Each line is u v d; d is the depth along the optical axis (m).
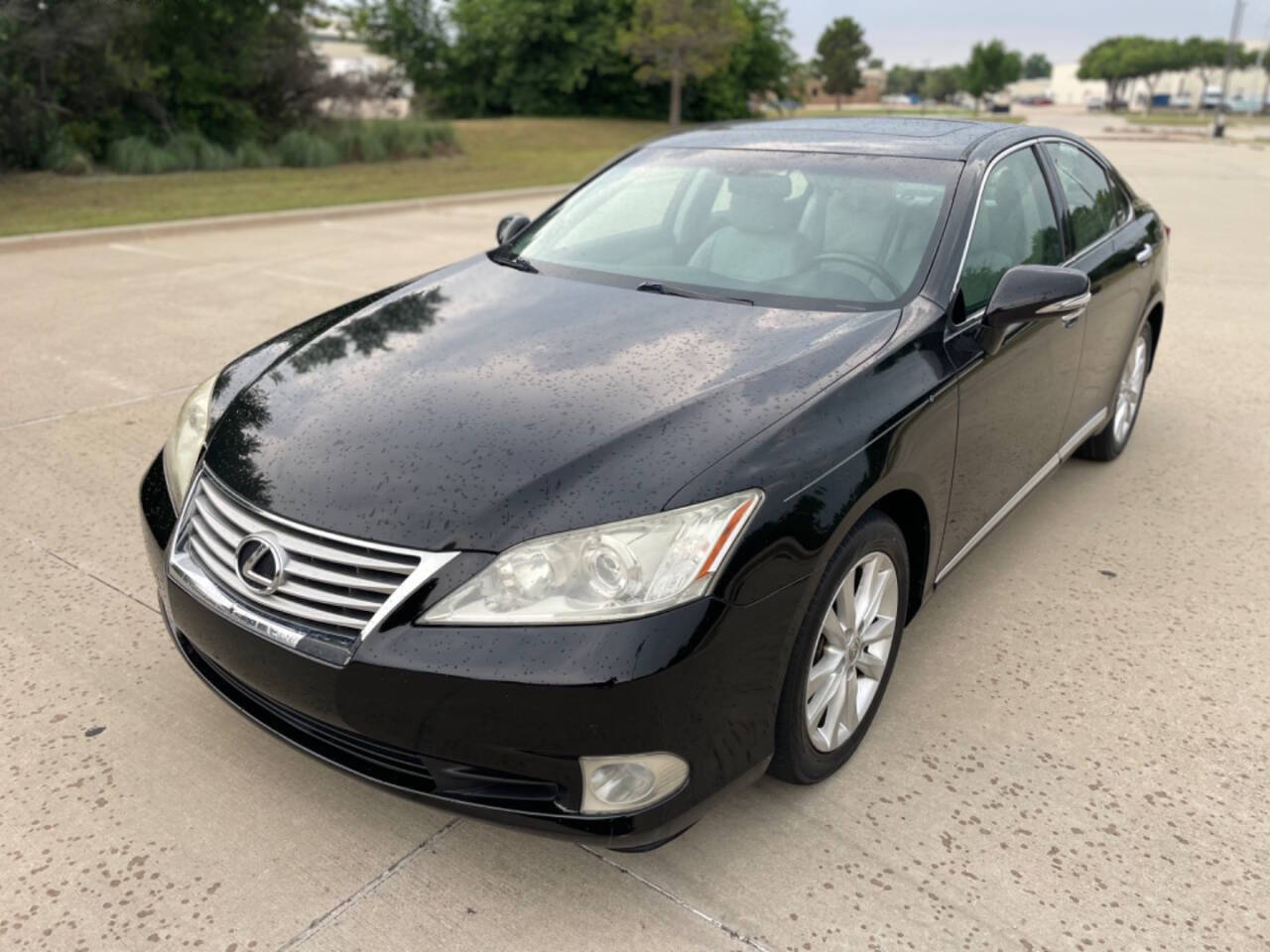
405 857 2.42
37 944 2.17
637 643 2.01
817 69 93.31
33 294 8.19
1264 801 2.62
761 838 2.47
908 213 3.21
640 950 2.17
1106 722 2.93
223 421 2.64
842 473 2.35
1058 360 3.53
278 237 11.48
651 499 2.12
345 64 30.34
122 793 2.60
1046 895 2.31
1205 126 56.25
